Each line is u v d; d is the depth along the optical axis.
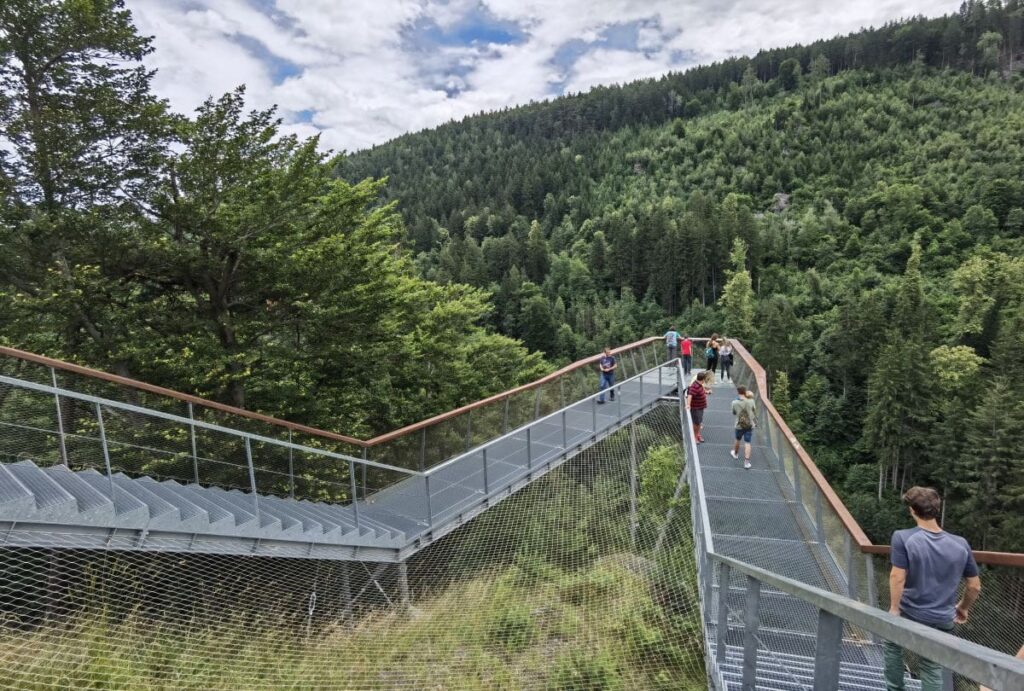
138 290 11.69
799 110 157.75
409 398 16.48
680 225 96.25
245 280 11.86
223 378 10.42
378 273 13.17
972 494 35.44
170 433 6.84
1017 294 64.25
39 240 10.10
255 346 12.03
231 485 7.49
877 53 187.50
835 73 198.88
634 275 97.00
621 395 13.46
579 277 97.94
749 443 9.38
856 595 5.20
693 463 7.39
